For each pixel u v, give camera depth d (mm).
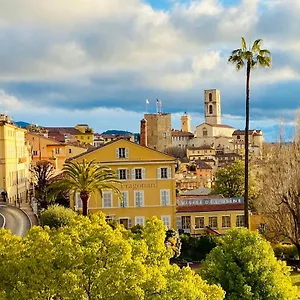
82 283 20344
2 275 20828
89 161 73750
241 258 33000
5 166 90125
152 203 75000
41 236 21859
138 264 20672
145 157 75125
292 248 64875
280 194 64875
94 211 73562
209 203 78188
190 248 64938
